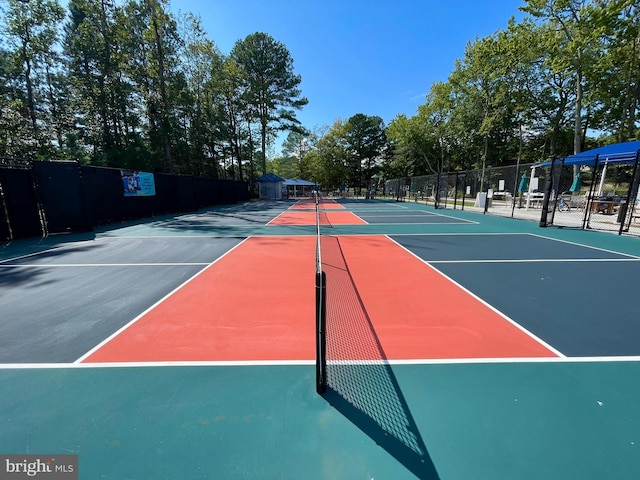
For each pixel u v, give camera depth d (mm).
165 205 16594
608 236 9047
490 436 1817
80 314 3695
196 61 27125
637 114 19516
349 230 10609
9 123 17188
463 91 27453
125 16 21797
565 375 2424
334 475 1580
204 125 29203
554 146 28453
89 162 20688
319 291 2102
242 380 2383
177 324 3398
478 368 2521
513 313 3635
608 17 14453
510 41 20250
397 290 4461
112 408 2086
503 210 17922
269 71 30641
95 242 8500
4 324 3432
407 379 2379
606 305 3873
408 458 1676
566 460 1655
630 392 2215
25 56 20266
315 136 49188
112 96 23078
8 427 1927
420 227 11328
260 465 1644
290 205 24719
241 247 7723
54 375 2475
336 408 2062
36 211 9484
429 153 38812
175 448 1757
